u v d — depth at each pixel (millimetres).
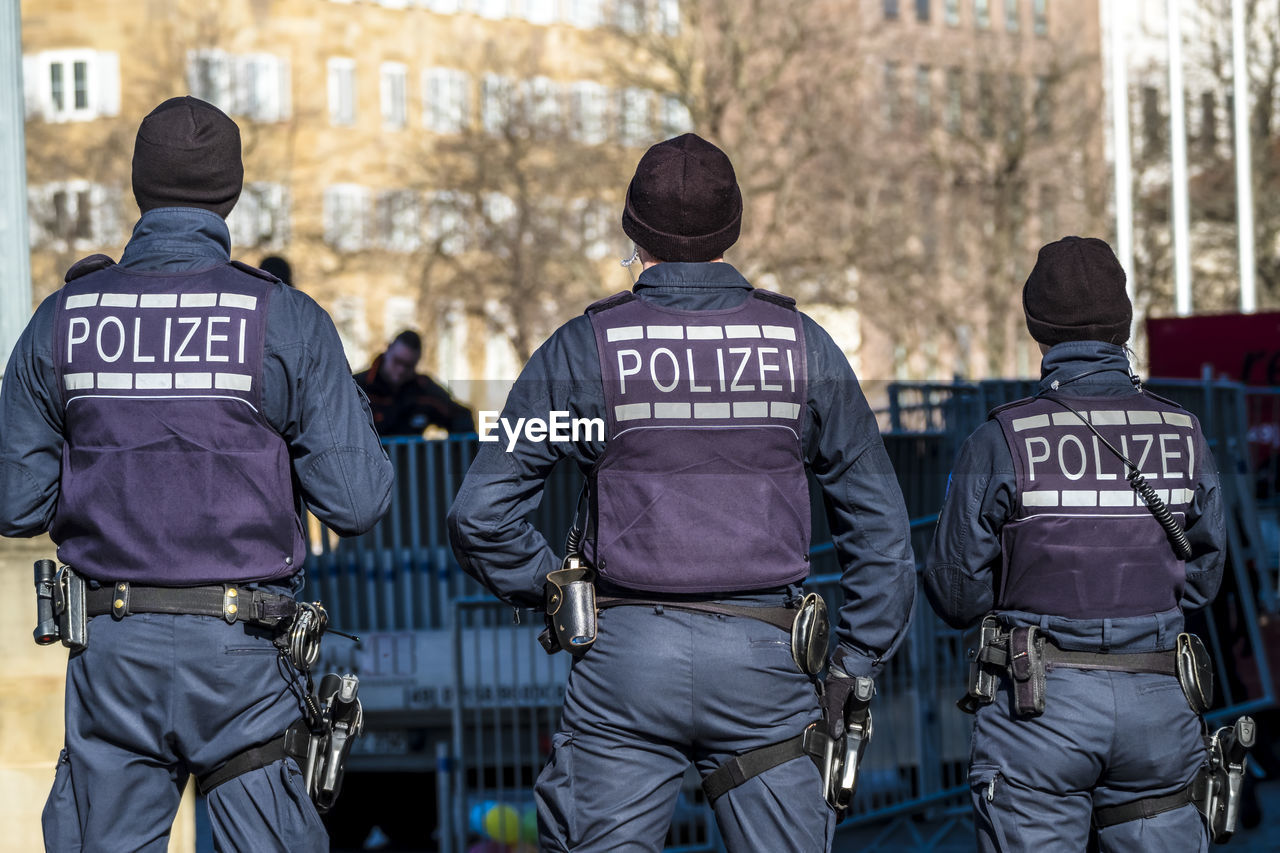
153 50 29688
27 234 9242
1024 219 65812
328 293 30141
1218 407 14984
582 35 44156
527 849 12383
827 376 6328
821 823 6188
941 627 13594
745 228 60000
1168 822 6898
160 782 6211
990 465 6996
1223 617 13844
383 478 6367
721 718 6094
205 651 6066
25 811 8477
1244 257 32312
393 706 12859
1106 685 6797
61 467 6305
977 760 6980
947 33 65062
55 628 6195
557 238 38938
